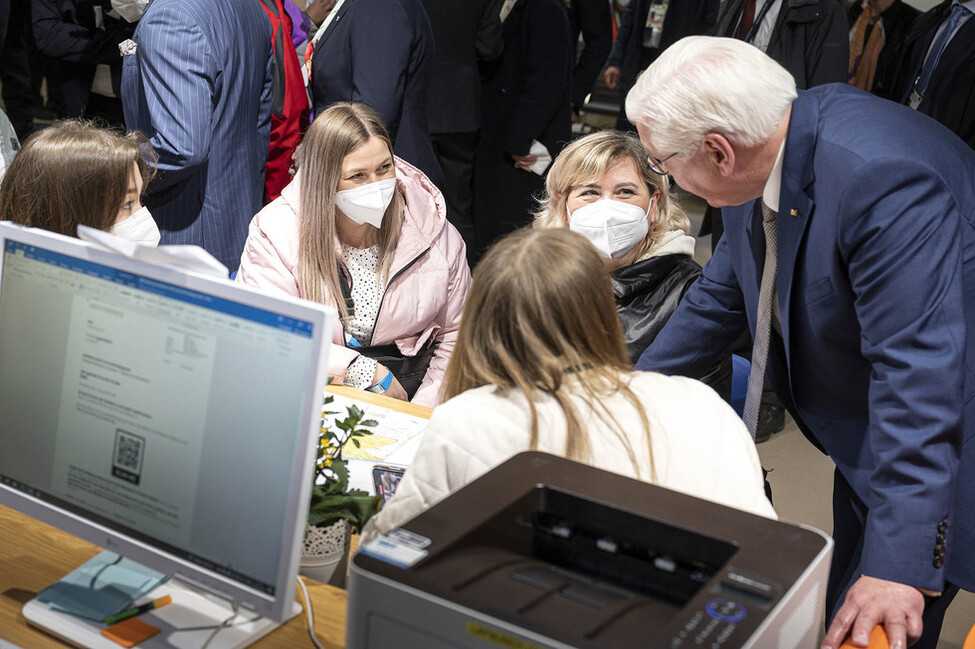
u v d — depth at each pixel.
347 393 2.19
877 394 1.58
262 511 1.19
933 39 4.62
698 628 0.85
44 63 5.42
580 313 1.26
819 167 1.64
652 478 1.21
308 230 2.34
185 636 1.28
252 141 3.31
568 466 1.14
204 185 3.15
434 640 0.90
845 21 4.48
